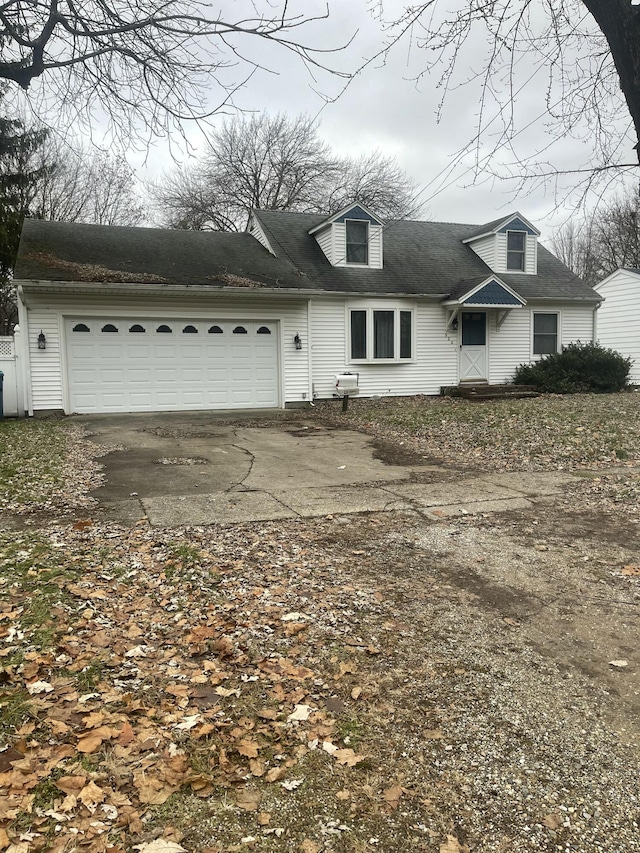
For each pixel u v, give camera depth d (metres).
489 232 19.45
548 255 21.55
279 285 15.20
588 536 5.35
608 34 4.23
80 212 29.67
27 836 1.92
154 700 2.78
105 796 2.13
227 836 2.01
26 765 2.24
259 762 2.39
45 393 13.76
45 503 6.11
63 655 3.11
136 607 3.79
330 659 3.23
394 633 3.54
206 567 4.44
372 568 4.57
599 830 2.09
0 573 4.13
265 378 15.76
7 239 20.16
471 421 11.93
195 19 6.77
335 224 17.47
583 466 8.36
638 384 21.70
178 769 2.31
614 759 2.46
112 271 14.01
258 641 3.40
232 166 31.42
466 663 3.21
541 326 19.56
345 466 8.45
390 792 2.25
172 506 6.14
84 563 4.41
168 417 13.77
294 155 31.55
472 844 2.02
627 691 2.96
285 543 5.08
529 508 6.27
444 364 18.30
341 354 16.98
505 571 4.52
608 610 3.86
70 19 7.52
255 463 8.57
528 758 2.46
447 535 5.37
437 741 2.57
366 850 1.98
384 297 17.20
